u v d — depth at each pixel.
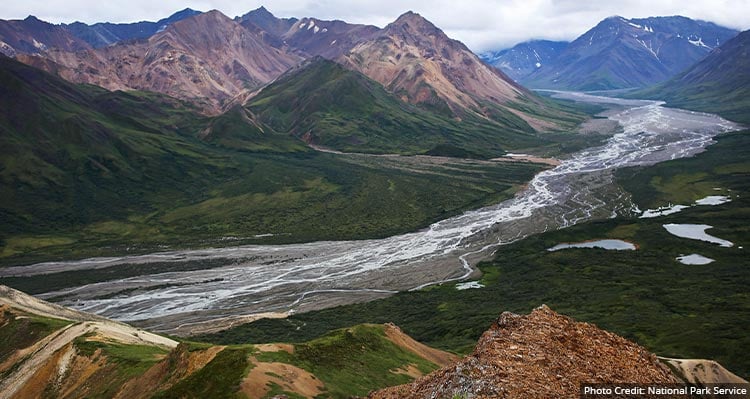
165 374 57.84
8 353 89.62
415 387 33.03
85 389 69.62
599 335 36.72
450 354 73.25
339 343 59.34
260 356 50.41
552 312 38.41
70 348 79.00
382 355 61.09
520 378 28.44
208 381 45.88
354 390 49.78
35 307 111.75
